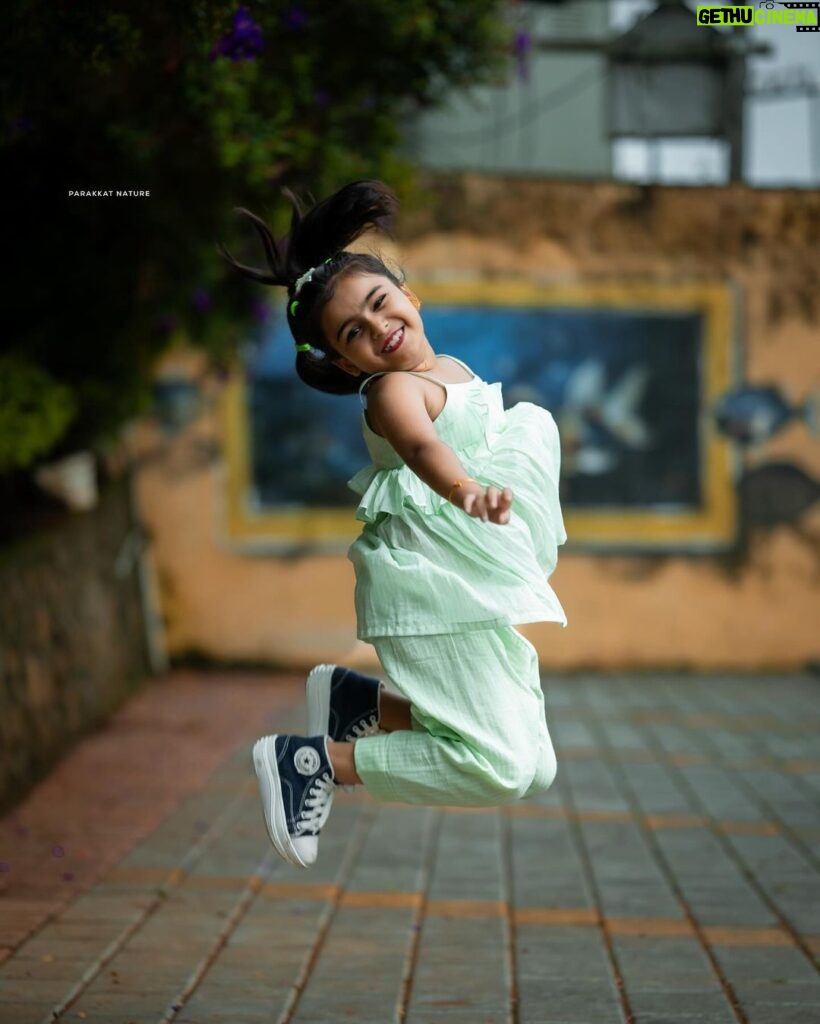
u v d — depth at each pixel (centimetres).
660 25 1199
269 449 1050
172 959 401
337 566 1053
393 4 584
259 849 535
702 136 1208
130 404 809
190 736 786
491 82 670
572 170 1301
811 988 379
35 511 810
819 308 1067
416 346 279
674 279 1062
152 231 694
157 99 582
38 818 588
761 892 479
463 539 279
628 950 415
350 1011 361
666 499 1073
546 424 298
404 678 281
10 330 717
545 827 580
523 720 283
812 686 995
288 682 1002
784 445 1071
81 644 785
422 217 1044
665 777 683
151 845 539
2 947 407
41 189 636
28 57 516
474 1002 369
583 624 1069
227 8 466
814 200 1062
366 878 497
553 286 1055
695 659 1070
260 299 794
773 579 1073
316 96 623
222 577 1048
